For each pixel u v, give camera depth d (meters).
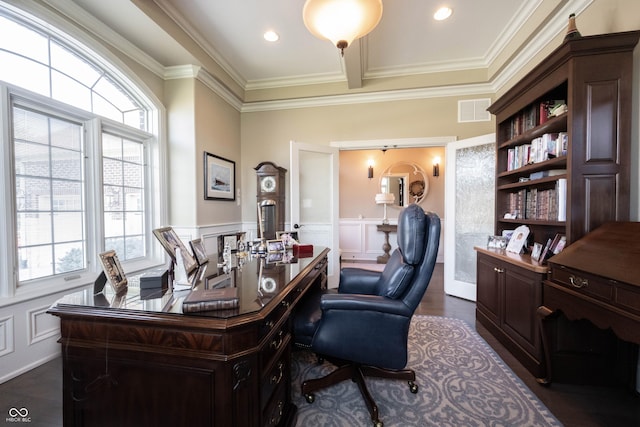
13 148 1.78
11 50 1.82
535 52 2.51
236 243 2.15
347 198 5.97
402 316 1.39
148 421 0.94
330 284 3.68
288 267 1.64
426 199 5.71
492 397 1.53
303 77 3.58
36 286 1.89
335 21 1.66
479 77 3.23
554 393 1.57
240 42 2.83
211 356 0.88
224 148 3.58
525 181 2.20
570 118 1.61
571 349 1.65
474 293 3.17
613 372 1.61
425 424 1.33
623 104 1.52
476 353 2.01
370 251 5.89
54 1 1.91
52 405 1.47
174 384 0.92
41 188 1.97
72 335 0.99
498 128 2.61
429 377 1.72
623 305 1.18
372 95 3.59
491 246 2.56
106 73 2.47
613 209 1.56
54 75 2.07
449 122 3.44
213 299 0.93
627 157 1.53
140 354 0.94
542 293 1.68
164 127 3.00
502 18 2.44
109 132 2.49
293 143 3.44
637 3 1.55
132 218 2.76
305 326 1.56
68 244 2.13
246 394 0.90
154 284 1.21
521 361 1.87
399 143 3.56
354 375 1.59
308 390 1.49
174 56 2.74
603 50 1.54
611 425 1.33
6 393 1.57
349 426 1.32
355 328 1.42
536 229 2.36
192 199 3.03
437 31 2.62
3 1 1.68
